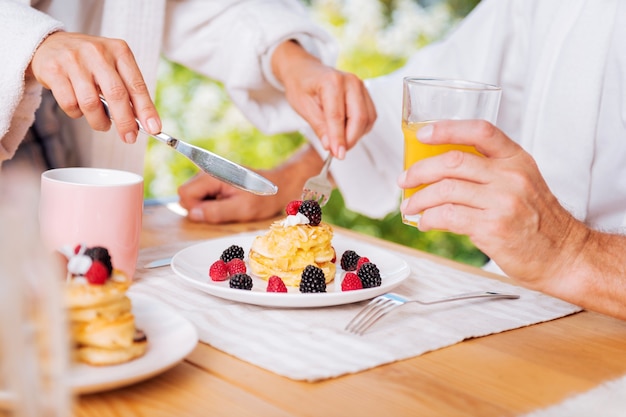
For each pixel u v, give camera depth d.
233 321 1.07
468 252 4.00
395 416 0.82
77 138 1.95
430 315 1.14
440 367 0.96
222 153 4.29
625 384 0.94
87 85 1.25
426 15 4.40
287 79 1.77
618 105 1.72
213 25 1.93
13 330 0.56
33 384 0.57
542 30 1.86
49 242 1.16
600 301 1.15
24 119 1.55
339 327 1.07
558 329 1.13
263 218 1.74
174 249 1.44
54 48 1.32
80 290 0.83
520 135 1.91
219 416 0.80
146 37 1.84
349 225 4.16
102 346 0.83
